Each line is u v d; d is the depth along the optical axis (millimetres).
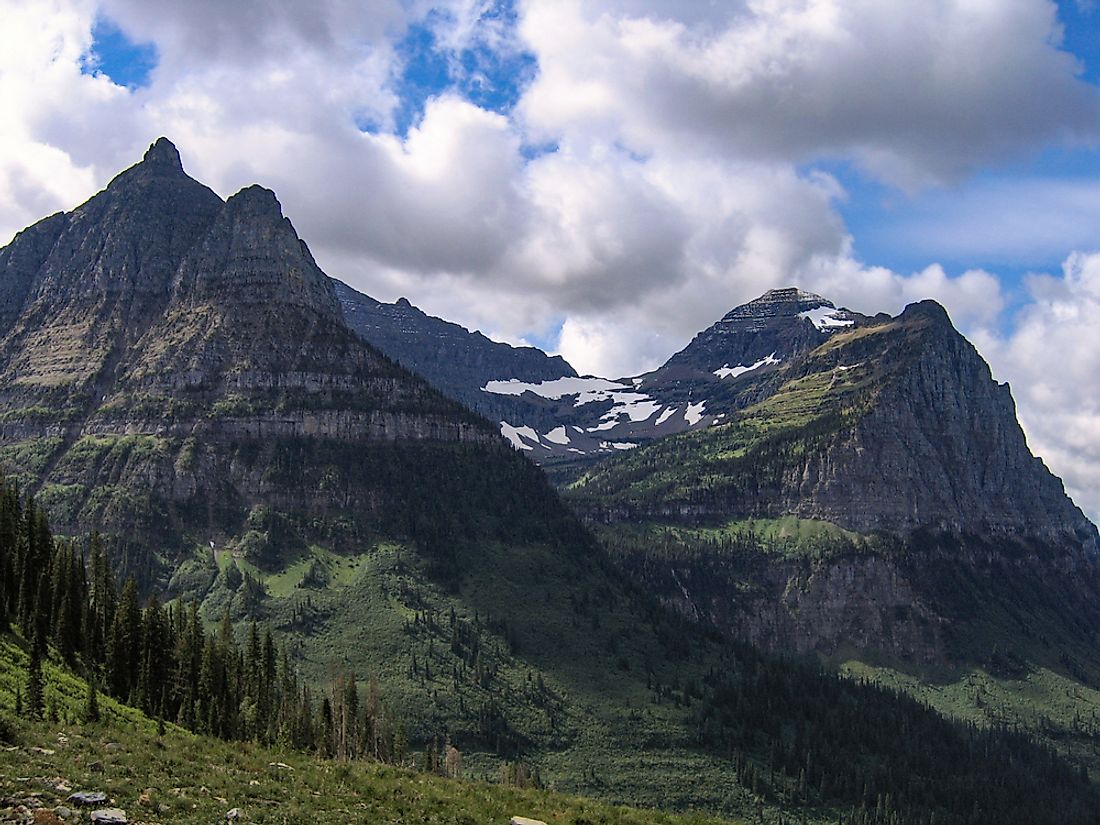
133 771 83875
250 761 98125
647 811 112438
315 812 85188
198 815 76750
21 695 121062
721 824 109812
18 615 164000
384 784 100812
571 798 114812
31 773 76562
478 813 96875
